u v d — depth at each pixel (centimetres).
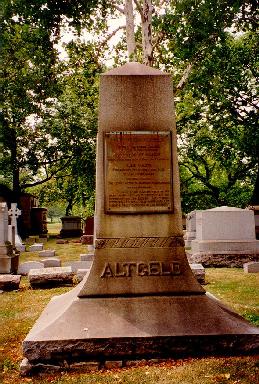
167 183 516
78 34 1777
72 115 2691
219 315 473
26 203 3488
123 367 437
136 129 521
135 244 504
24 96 2469
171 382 386
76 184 3631
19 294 862
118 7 1645
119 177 513
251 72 2578
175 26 1645
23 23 1692
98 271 494
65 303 509
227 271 1152
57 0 1605
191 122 2792
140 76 529
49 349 434
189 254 1357
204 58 1891
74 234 3170
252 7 1634
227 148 2867
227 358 442
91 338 439
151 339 446
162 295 491
